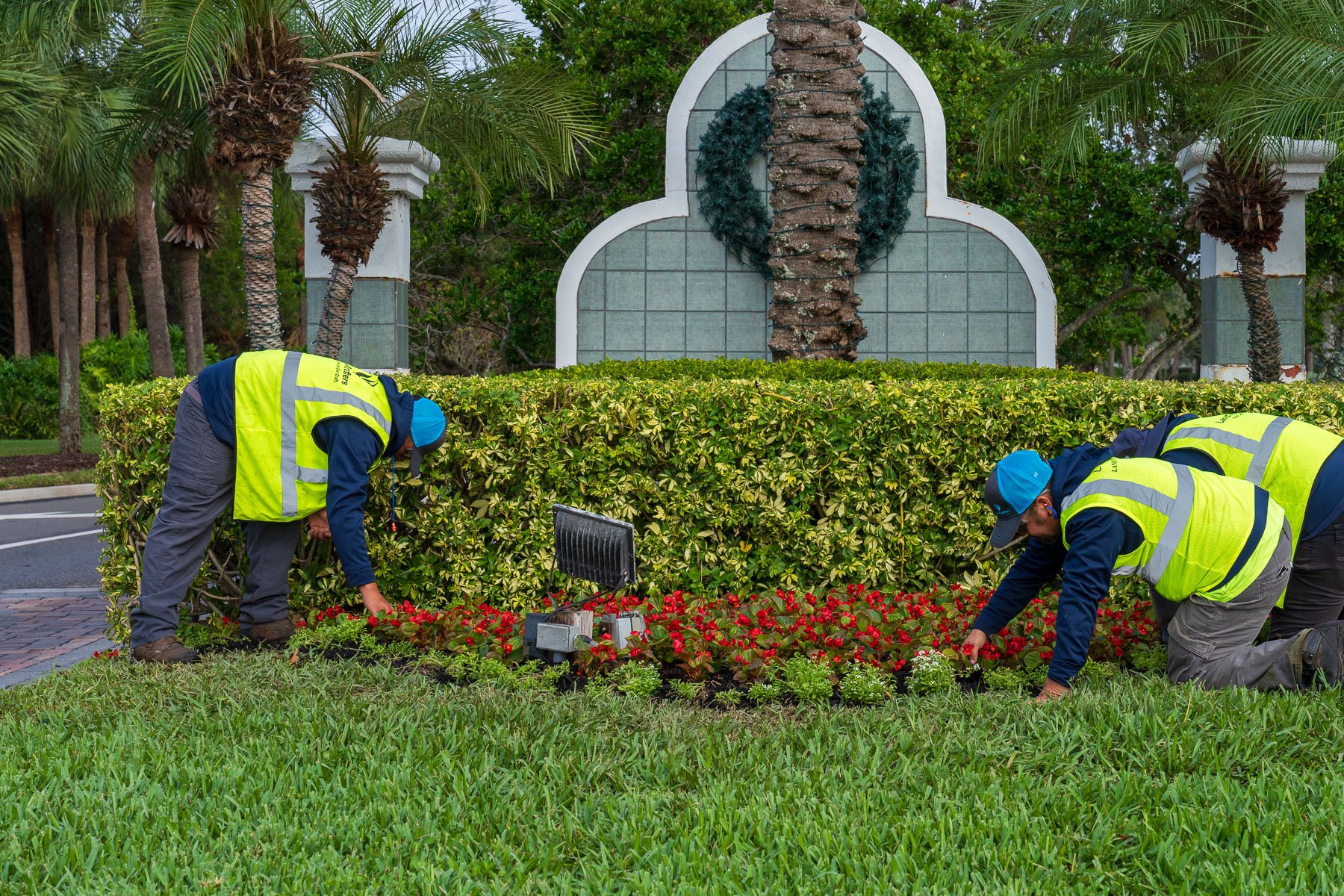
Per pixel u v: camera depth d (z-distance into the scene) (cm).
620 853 288
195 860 283
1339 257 1689
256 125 1032
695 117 1156
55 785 328
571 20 1881
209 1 920
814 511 554
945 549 544
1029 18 1086
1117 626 460
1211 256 1274
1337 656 390
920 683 414
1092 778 321
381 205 1127
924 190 1159
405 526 541
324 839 294
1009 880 264
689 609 487
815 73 976
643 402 538
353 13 1060
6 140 1539
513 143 1212
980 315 1158
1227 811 298
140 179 1920
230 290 3650
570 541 455
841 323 993
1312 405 545
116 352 2634
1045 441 542
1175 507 385
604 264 1162
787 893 260
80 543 1073
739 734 369
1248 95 983
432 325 2273
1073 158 1212
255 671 445
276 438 471
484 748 355
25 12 1266
